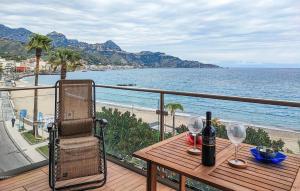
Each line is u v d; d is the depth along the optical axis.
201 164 1.32
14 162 2.80
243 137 1.36
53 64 14.89
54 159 2.37
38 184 2.47
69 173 2.42
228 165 1.31
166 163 1.34
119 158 3.12
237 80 60.84
